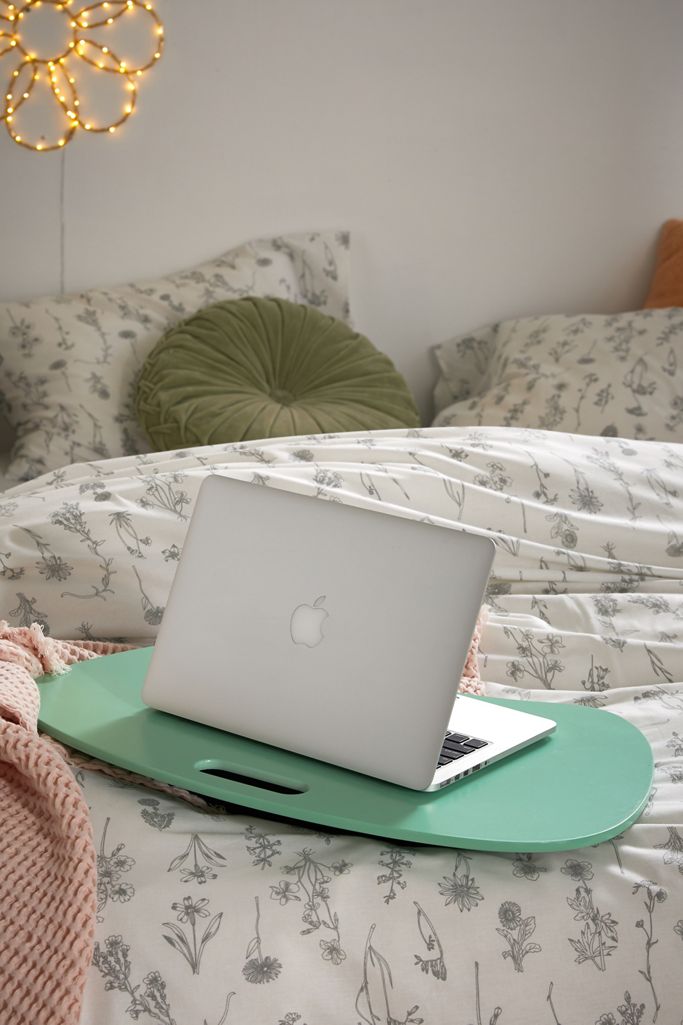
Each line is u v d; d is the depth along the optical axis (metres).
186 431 2.37
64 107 2.18
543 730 1.31
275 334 2.59
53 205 2.70
